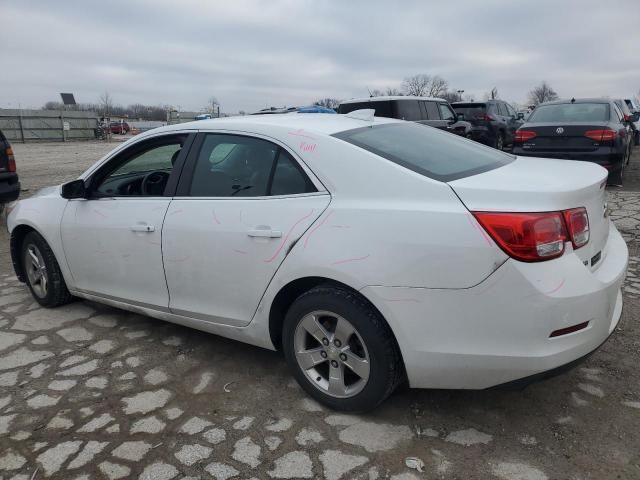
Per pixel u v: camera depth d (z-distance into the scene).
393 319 2.58
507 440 2.67
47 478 2.51
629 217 7.09
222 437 2.76
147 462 2.59
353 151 2.83
